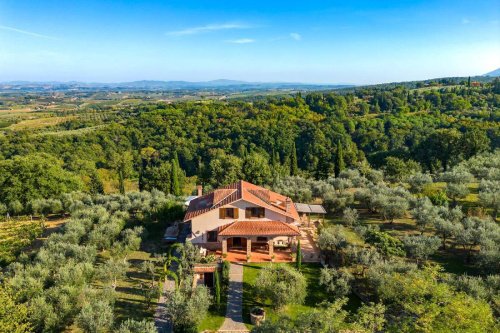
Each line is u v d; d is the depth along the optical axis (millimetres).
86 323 26125
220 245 42312
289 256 40719
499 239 37125
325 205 56781
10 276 33781
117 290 34531
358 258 35156
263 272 32281
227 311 31219
